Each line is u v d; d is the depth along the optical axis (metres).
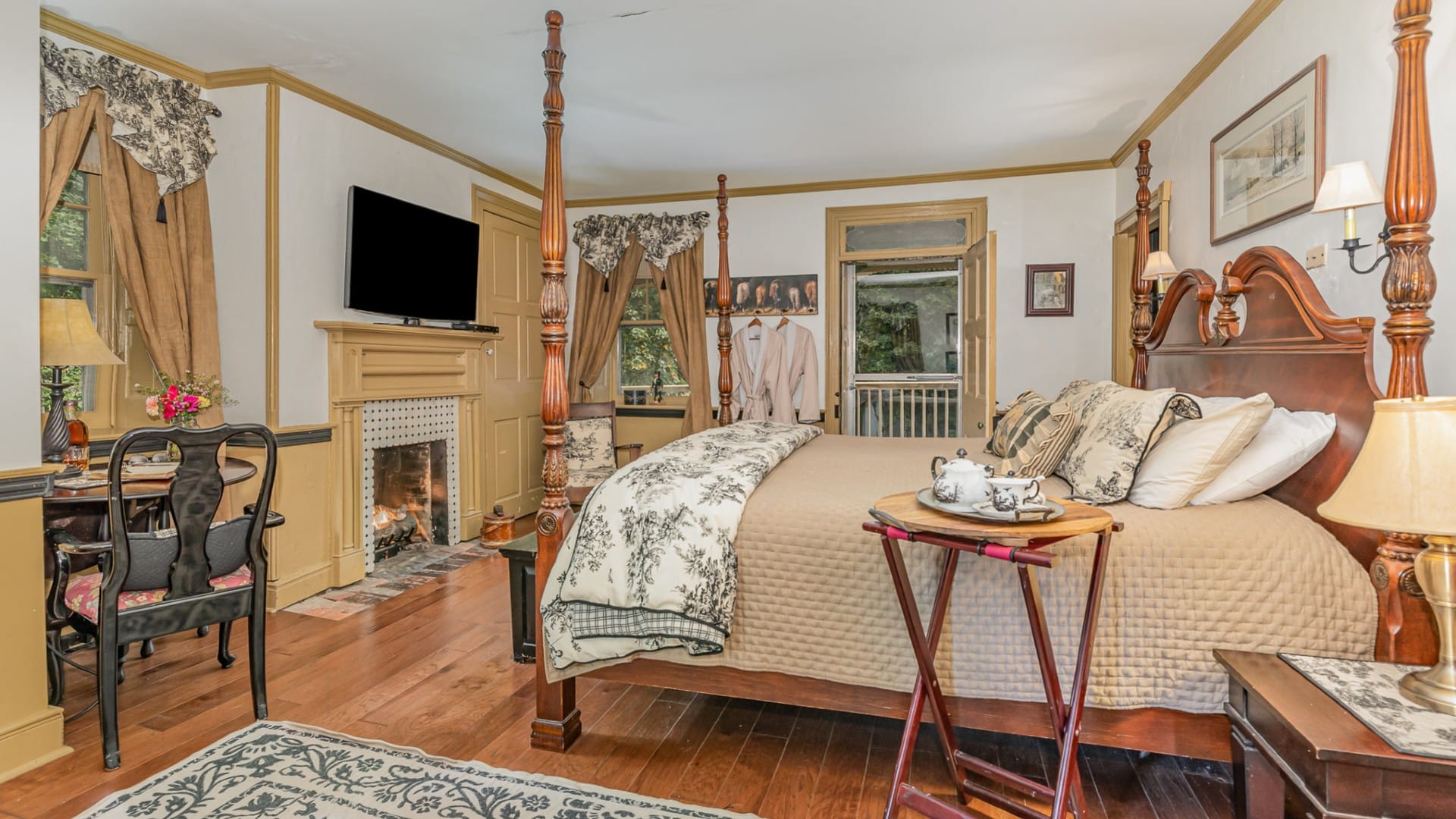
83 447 2.65
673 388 5.78
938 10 2.78
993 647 1.77
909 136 4.23
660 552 1.92
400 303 3.96
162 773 1.94
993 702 1.80
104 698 1.96
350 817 1.74
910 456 3.01
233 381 3.38
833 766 2.02
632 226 5.56
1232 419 1.88
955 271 5.30
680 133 4.19
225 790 1.86
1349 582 1.60
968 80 3.44
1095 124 4.06
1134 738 1.72
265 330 3.32
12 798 1.82
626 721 2.30
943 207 5.04
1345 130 2.29
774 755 2.09
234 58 3.18
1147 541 1.71
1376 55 2.14
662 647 1.90
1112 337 4.68
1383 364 2.09
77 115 2.82
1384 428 1.29
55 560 2.30
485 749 2.10
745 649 1.94
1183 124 3.55
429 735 2.19
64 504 2.30
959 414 4.98
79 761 2.01
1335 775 1.16
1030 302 4.86
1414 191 1.45
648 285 5.82
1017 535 1.33
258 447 3.30
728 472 2.20
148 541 2.02
